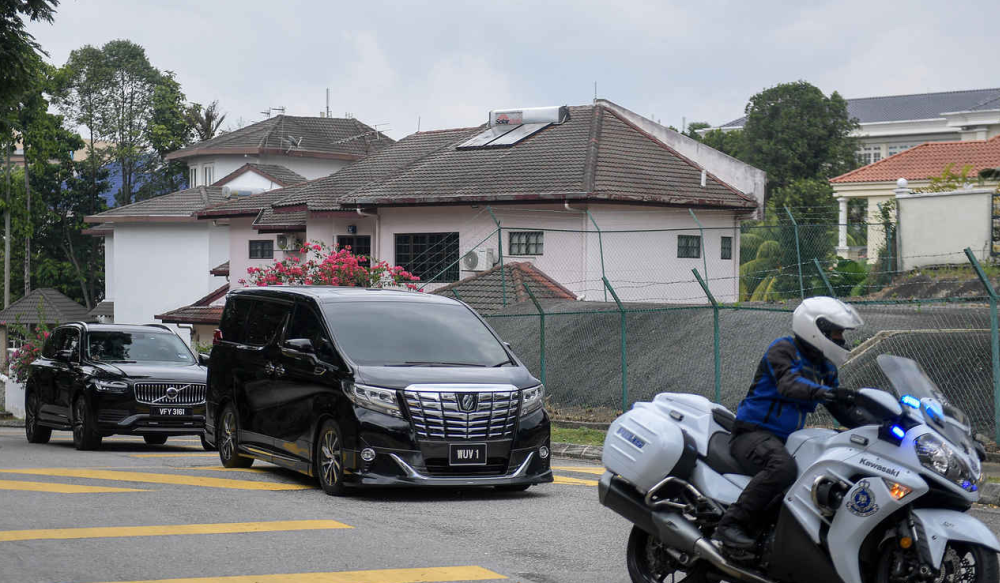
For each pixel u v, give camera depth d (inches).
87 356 690.2
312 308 452.1
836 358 240.1
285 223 1374.3
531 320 903.7
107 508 367.9
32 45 792.3
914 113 3484.3
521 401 415.2
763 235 1279.5
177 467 512.1
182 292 1897.1
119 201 2625.5
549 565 290.7
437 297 479.2
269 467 513.7
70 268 2544.3
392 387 399.9
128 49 2652.6
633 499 257.9
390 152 1421.0
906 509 216.5
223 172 2113.7
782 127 2311.8
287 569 278.1
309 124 2253.9
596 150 1165.1
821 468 227.1
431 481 394.6
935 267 976.9
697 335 774.5
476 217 1124.5
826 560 224.2
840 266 1073.5
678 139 1334.9
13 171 2561.5
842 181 1578.5
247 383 486.6
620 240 1083.3
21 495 395.9
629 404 714.8
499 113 1327.5
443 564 288.0
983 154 1519.4
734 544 235.9
